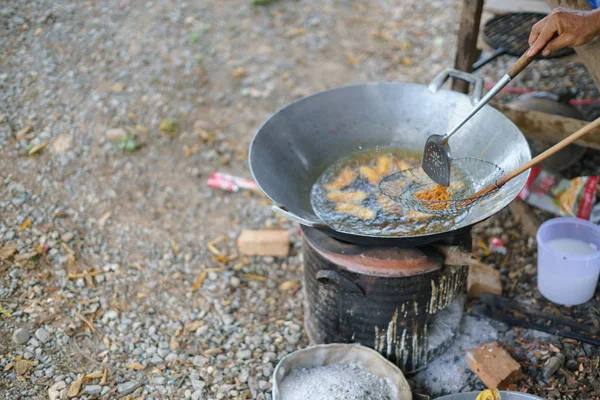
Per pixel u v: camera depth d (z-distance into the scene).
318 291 2.24
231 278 2.81
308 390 2.12
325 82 3.98
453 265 2.10
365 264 2.02
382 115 2.41
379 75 4.07
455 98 2.29
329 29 4.47
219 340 2.52
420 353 2.29
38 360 2.36
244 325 2.60
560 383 2.25
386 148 2.41
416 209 2.00
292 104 2.32
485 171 2.12
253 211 3.18
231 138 3.55
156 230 3.02
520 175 1.96
